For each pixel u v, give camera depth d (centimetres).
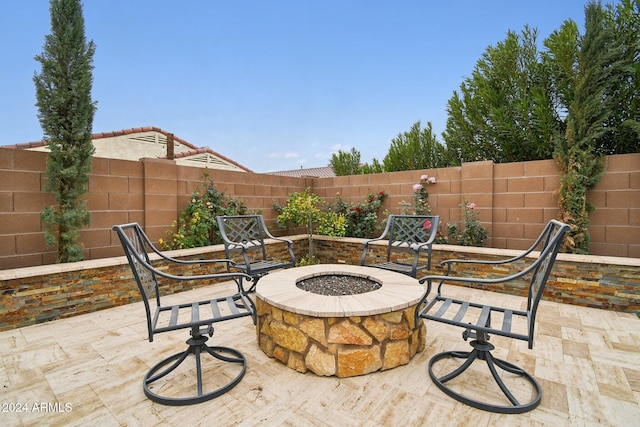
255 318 228
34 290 314
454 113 586
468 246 473
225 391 204
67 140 364
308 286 285
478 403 188
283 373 228
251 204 581
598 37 388
